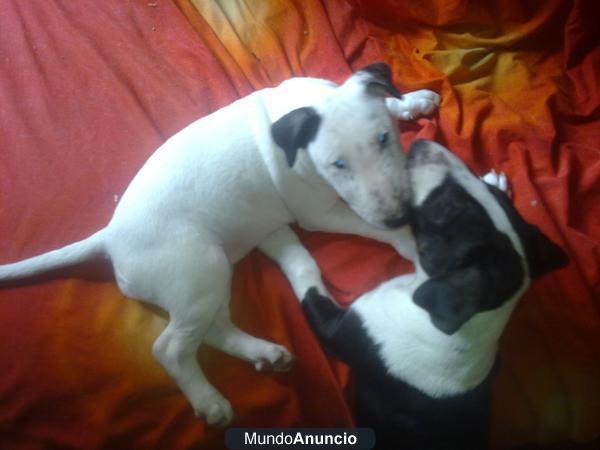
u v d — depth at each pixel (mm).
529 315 754
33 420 680
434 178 676
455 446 703
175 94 944
